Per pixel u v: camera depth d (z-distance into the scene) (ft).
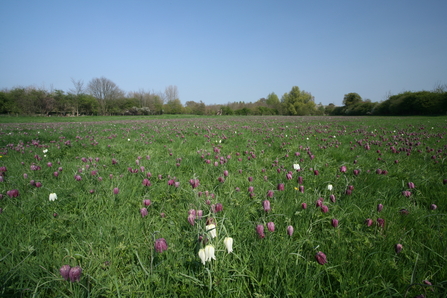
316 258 6.66
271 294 6.45
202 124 71.20
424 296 5.75
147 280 6.48
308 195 12.06
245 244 8.20
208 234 6.95
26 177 14.61
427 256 7.42
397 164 18.10
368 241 7.90
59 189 12.96
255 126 60.54
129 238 8.52
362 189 12.50
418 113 167.43
